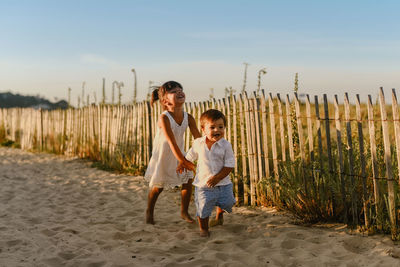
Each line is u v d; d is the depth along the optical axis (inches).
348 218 150.3
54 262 120.3
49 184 268.4
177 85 156.5
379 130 163.5
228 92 234.8
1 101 1969.7
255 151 185.6
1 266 116.5
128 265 116.1
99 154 378.3
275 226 150.1
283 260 116.6
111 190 245.6
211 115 140.1
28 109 540.4
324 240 131.8
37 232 152.7
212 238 140.7
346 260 114.7
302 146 161.2
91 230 155.3
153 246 133.6
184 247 132.5
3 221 171.8
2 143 586.6
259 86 200.7
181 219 169.9
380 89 128.4
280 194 174.9
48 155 452.1
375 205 134.8
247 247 131.3
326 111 149.6
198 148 144.8
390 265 107.7
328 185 154.1
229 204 143.5
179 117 158.6
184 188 164.4
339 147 146.5
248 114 187.5
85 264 118.2
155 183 157.6
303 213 156.3
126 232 151.1
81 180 283.3
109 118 357.1
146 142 299.3
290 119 166.9
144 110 301.4
